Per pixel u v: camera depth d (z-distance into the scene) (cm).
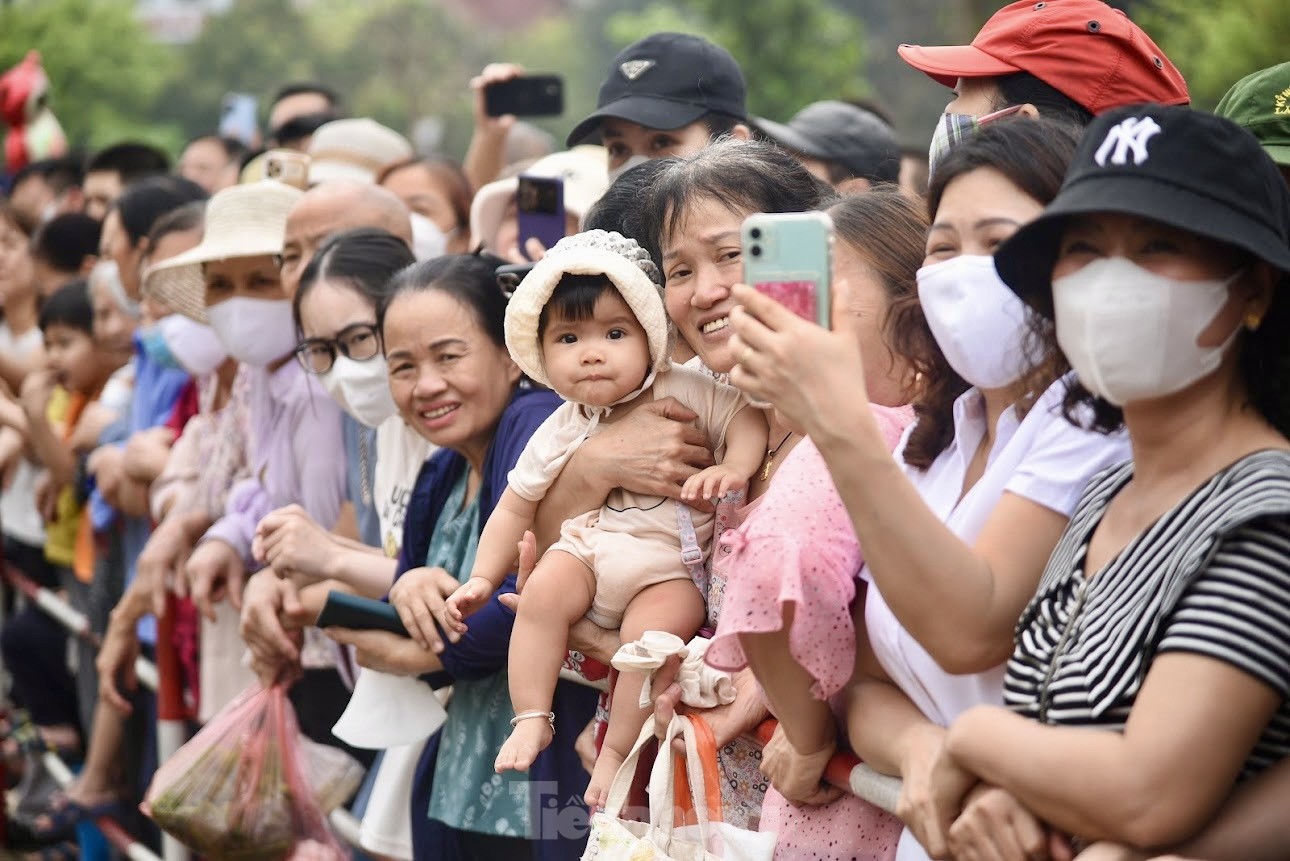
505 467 309
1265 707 167
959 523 213
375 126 596
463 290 324
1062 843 181
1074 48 275
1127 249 176
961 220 207
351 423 420
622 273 260
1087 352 178
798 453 226
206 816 361
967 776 190
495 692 322
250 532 428
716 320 258
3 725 645
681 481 265
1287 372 182
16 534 698
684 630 262
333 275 374
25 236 811
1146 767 168
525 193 372
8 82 1069
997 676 205
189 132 4166
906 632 208
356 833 396
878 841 230
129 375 611
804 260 192
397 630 328
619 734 262
